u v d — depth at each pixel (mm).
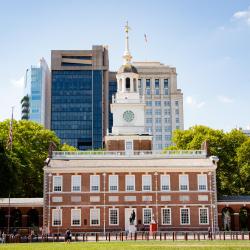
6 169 72000
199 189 89312
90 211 88188
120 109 107562
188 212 88438
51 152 94062
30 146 110875
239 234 79562
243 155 104312
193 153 96438
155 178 89625
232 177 107062
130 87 110062
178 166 89875
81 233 84375
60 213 88000
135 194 88938
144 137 104188
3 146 74188
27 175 101375
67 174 89562
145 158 94562
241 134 113250
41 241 68000
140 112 107625
